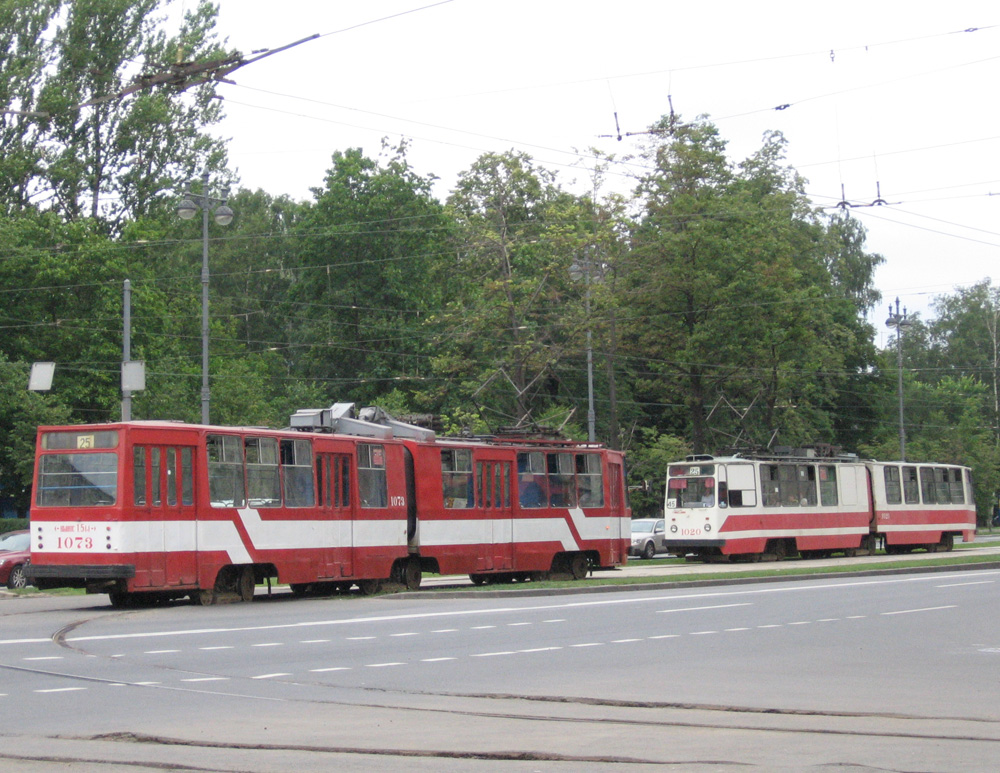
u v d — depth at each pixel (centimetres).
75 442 2281
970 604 2402
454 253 5819
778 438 6231
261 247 8069
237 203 8469
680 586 2964
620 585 2850
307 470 2636
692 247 4866
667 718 1083
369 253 5878
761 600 2506
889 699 1202
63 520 2264
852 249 7838
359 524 2758
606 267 5084
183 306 6059
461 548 3066
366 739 970
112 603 2427
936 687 1288
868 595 2645
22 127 5134
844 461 4919
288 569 2555
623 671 1411
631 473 5897
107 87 5234
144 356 4959
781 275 5009
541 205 5894
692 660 1520
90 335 4809
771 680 1339
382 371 5900
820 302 6062
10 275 4753
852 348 6544
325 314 5997
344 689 1257
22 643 1656
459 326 5347
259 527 2491
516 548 3222
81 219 5038
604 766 863
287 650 1595
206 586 2370
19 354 4769
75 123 5247
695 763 873
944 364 10044
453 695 1218
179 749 933
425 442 3017
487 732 1005
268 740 966
